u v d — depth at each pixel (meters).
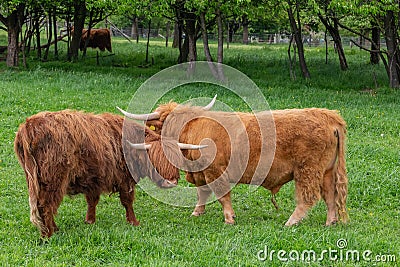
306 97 18.78
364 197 9.73
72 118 7.33
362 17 23.48
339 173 8.41
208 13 21.20
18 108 15.04
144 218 8.47
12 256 6.58
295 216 8.24
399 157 11.95
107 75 21.89
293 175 8.34
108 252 6.74
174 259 6.66
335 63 29.50
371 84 23.14
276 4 22.78
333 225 8.28
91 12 28.83
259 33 56.12
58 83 19.30
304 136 8.14
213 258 6.66
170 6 22.17
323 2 22.38
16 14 24.11
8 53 24.23
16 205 8.73
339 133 8.38
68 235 7.18
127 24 55.38
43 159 7.02
